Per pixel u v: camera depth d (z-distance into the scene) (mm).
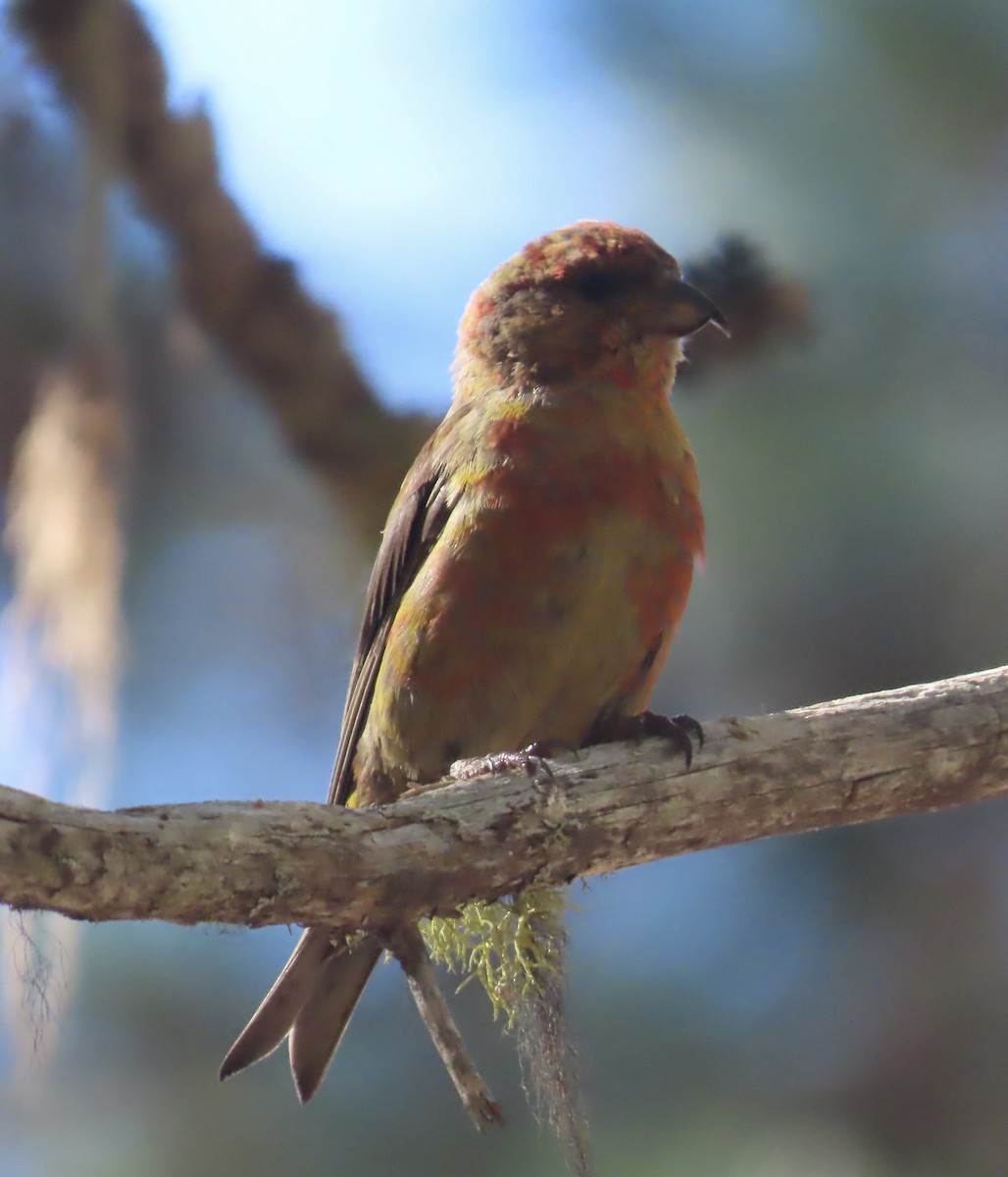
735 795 8078
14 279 10883
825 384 10898
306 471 11977
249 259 11469
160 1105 10930
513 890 7672
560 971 8008
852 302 10883
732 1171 10086
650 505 9109
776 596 10906
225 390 12008
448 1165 10633
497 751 9266
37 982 6734
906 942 10664
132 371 11695
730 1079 10422
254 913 6906
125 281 11586
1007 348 10805
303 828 7008
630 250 9609
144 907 6637
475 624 9039
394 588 9719
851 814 8312
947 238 10875
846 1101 10312
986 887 10695
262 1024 8680
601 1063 10453
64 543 10328
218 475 12344
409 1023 11000
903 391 10859
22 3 10664
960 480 10773
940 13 10820
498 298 9789
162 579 12555
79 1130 10797
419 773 9398
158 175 11156
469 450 9328
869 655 10766
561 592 8984
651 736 8148
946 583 10734
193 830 6715
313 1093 8648
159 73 11000
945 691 8445
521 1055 8617
